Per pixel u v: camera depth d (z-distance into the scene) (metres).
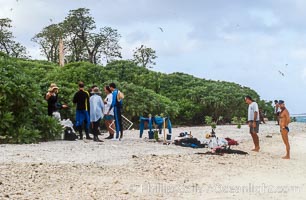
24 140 16.83
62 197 8.73
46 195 8.84
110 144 17.14
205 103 40.03
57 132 18.28
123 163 12.74
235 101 41.22
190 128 31.02
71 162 12.48
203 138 21.69
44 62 42.94
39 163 11.99
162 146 17.31
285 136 15.57
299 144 21.09
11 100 17.44
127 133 24.09
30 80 19.12
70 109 24.41
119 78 39.44
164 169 12.12
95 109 18.27
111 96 19.30
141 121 21.05
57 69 35.41
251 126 17.36
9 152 13.88
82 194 9.02
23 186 9.49
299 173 12.35
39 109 18.73
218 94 41.16
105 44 71.12
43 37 69.19
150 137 20.09
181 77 44.91
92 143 17.27
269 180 11.16
